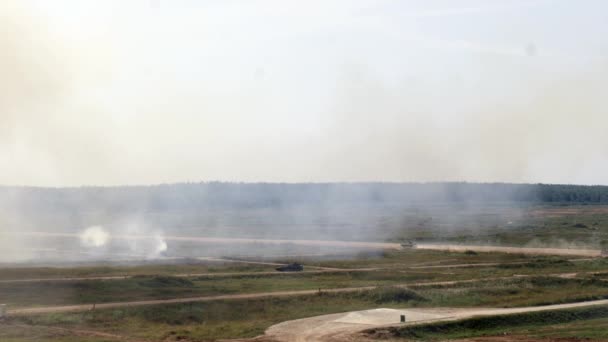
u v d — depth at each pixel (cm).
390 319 7731
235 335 6975
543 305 8625
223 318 8075
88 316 7562
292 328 7331
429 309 8512
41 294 8744
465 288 9906
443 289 9862
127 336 6819
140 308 8025
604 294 9300
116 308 7969
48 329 6962
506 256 14425
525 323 7688
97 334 6850
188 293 9225
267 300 8850
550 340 6719
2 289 8900
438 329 7238
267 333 7081
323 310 8450
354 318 7838
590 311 8194
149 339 6719
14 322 7181
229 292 9438
